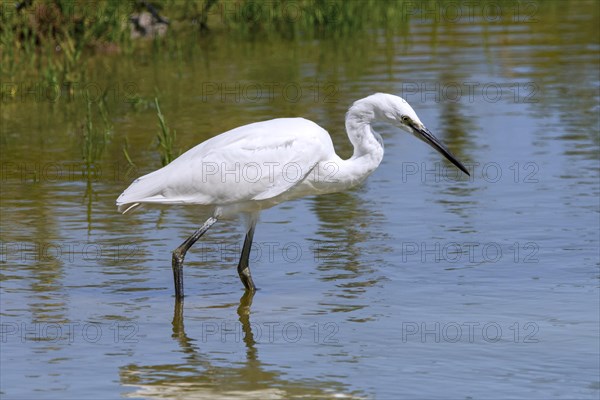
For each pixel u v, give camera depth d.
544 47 27.03
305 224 13.29
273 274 11.44
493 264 11.49
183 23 32.16
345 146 17.00
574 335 9.32
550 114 19.39
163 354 9.09
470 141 17.55
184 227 13.31
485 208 13.76
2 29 26.27
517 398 8.00
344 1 31.31
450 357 8.89
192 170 10.82
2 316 10.08
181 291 10.62
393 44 28.33
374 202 14.24
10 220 13.51
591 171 15.41
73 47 25.92
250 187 10.78
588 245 12.05
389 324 9.76
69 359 8.97
